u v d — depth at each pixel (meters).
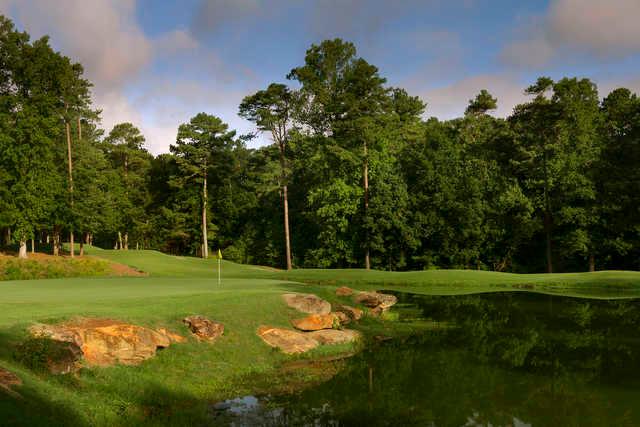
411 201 56.66
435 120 77.19
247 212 77.56
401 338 21.03
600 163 50.97
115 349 12.73
